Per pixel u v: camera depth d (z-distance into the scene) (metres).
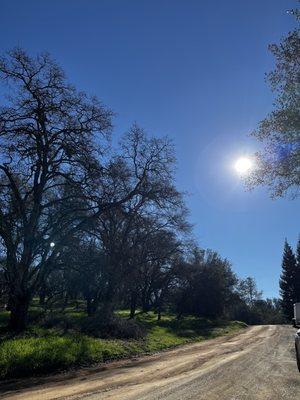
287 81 12.91
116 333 27.38
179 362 18.23
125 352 22.09
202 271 67.19
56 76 24.70
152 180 31.91
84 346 19.88
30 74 24.50
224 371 14.14
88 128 25.14
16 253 23.77
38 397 10.76
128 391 11.08
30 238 23.78
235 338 36.53
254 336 37.41
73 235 26.89
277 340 29.62
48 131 24.67
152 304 67.19
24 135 24.11
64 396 10.75
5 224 22.81
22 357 15.50
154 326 41.94
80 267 28.97
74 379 13.99
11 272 23.53
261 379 12.06
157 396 10.04
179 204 32.66
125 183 30.20
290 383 11.23
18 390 12.12
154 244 40.81
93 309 39.22
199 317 67.62
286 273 95.81
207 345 29.22
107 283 37.06
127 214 31.94
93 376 14.65
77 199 25.94
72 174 25.06
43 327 25.84
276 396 9.58
